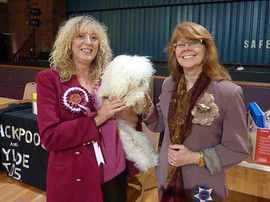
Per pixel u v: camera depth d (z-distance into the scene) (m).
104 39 1.33
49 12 8.28
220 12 6.62
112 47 8.24
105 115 1.15
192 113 1.09
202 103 1.08
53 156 1.24
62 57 1.23
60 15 8.55
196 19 6.94
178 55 1.12
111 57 1.39
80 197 1.20
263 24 6.22
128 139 1.26
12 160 2.43
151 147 1.34
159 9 7.36
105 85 1.16
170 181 1.18
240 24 6.46
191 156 1.09
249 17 6.33
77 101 1.19
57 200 1.21
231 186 2.45
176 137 1.14
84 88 1.23
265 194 2.32
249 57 6.51
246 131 1.07
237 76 4.41
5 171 2.65
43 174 2.24
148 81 1.18
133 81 1.11
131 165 1.30
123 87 1.10
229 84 1.07
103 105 1.17
